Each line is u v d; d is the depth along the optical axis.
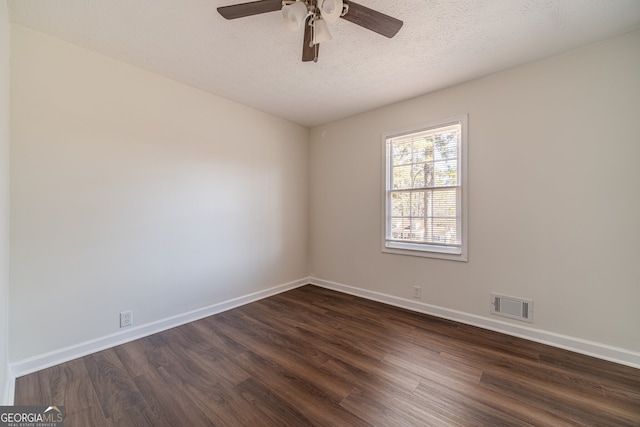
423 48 2.12
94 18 1.79
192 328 2.59
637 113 1.92
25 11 1.72
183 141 2.70
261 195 3.45
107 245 2.23
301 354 2.12
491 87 2.51
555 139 2.21
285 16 1.50
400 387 1.73
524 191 2.35
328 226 3.90
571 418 1.47
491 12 1.74
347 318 2.82
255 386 1.74
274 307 3.14
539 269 2.30
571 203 2.16
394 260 3.21
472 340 2.33
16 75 1.83
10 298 1.81
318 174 4.02
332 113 3.52
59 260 2.01
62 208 2.02
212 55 2.23
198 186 2.82
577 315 2.14
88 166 2.13
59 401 1.60
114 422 1.45
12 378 1.77
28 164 1.88
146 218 2.45
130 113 2.35
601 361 1.99
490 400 1.61
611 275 2.02
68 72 2.04
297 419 1.47
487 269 2.55
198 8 1.71
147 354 2.12
